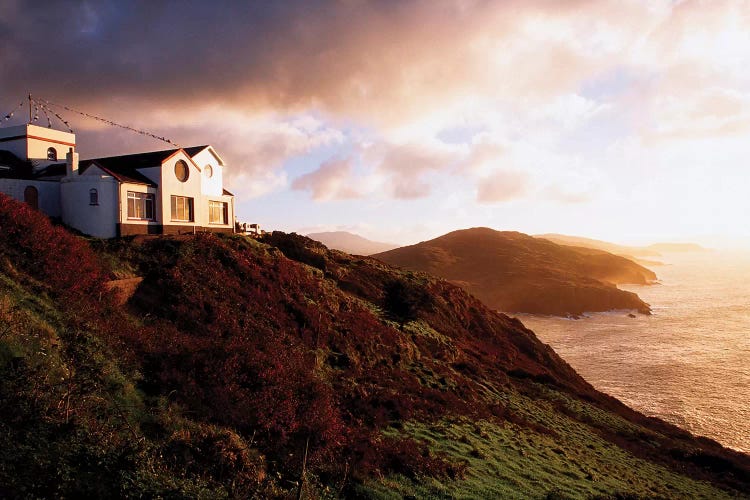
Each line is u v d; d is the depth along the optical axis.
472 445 20.17
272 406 15.28
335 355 27.39
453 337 48.44
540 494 16.52
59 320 15.75
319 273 41.25
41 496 7.91
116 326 18.66
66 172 35.31
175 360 16.78
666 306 164.00
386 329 35.97
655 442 35.91
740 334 107.94
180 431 12.35
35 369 11.41
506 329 62.28
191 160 38.38
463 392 30.14
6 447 8.65
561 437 28.11
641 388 65.88
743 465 34.34
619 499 18.56
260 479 11.63
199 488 9.95
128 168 36.06
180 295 25.00
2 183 30.89
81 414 10.95
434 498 14.01
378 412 20.58
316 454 14.16
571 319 140.88
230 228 44.03
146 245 29.03
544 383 45.03
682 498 22.98
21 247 20.27
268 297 29.62
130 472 9.30
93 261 23.91
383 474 14.82
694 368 76.81
